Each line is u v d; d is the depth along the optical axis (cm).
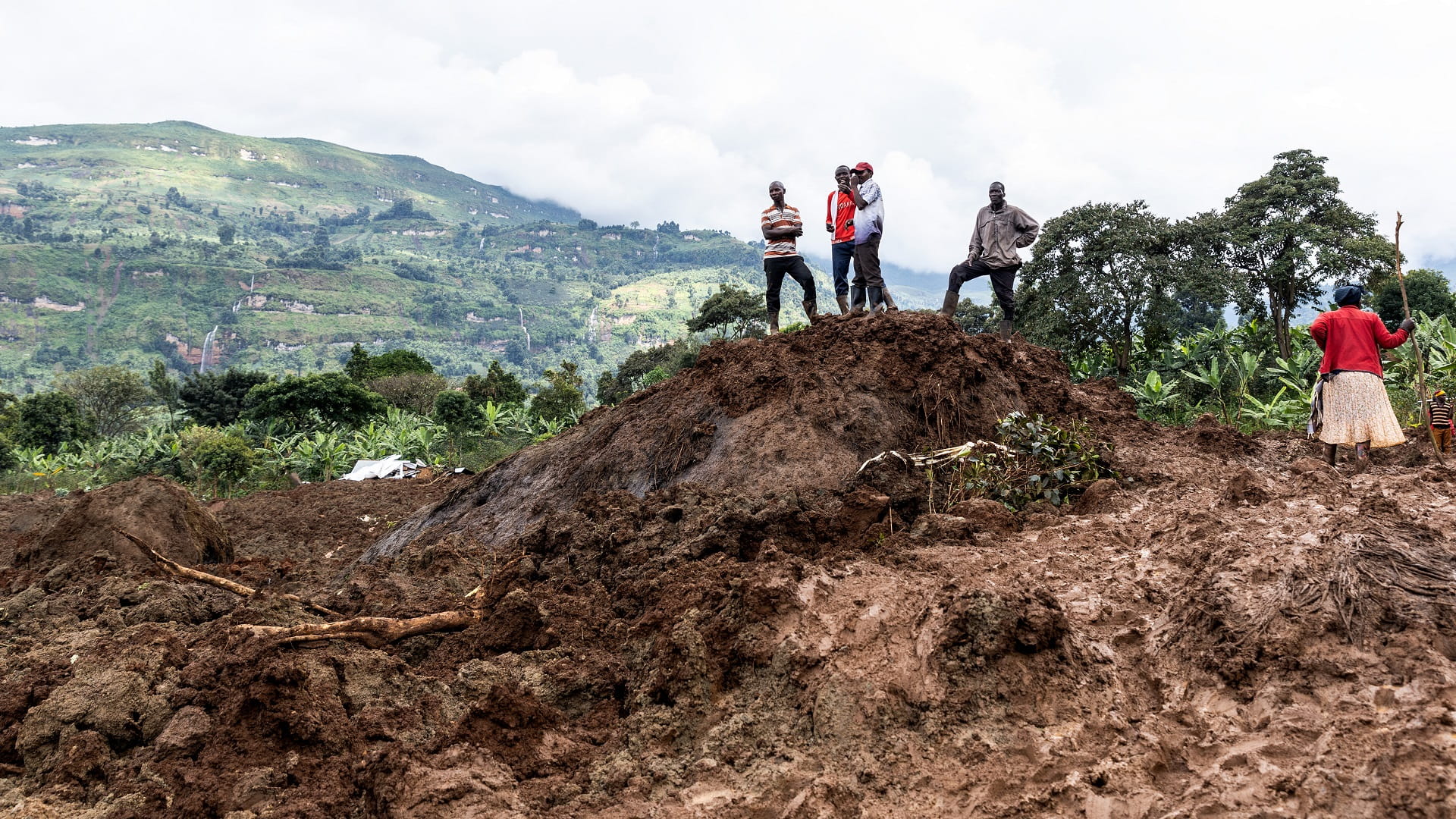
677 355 4944
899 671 343
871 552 500
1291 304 2338
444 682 414
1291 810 250
